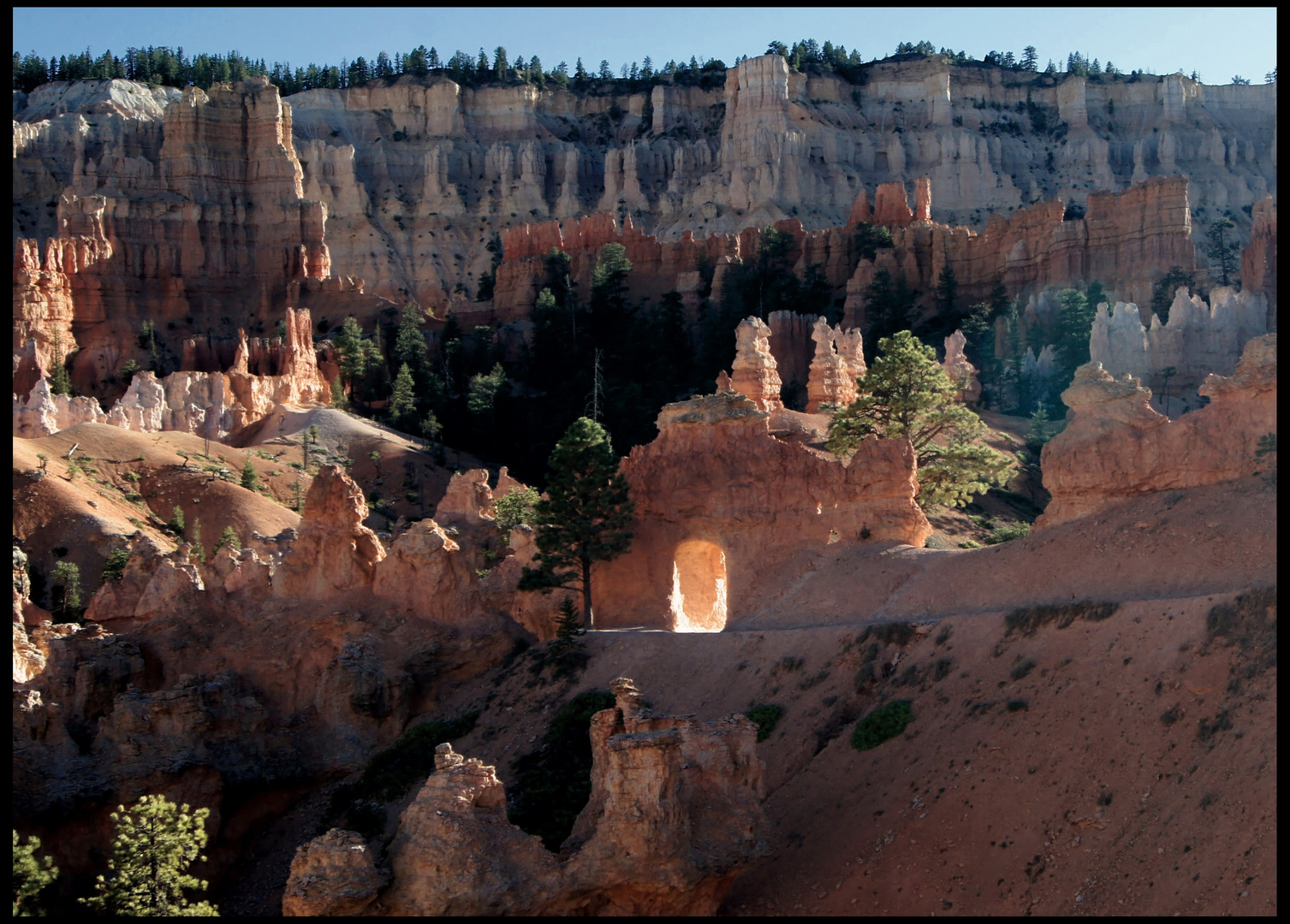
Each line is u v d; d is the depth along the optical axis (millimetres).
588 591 76125
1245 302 160875
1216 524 58094
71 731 68250
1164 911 42469
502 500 109188
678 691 66125
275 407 183875
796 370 184375
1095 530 62281
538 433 174125
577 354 194500
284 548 92312
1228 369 156375
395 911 46719
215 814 64500
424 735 69125
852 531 74562
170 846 54594
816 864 51812
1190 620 51281
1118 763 48125
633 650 69750
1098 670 52281
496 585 80562
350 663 71438
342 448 167000
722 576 82188
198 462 150625
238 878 64500
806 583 72250
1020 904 45844
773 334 184500
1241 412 61219
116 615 85188
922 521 74688
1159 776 46750
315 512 78000
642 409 160125
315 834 65562
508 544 97312
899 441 75125
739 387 113188
